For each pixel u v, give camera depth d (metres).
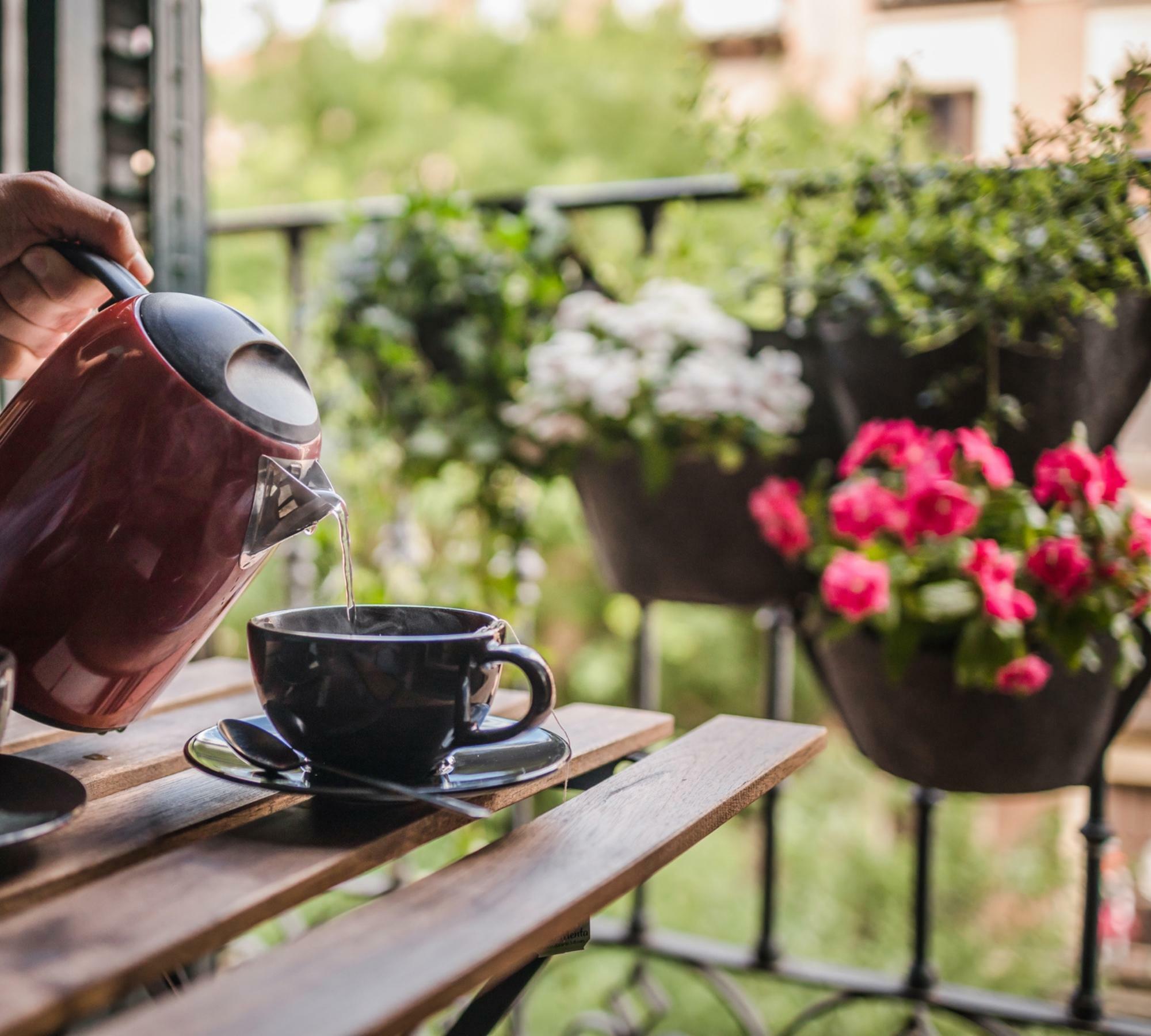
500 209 1.84
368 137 6.50
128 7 1.40
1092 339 1.16
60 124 1.31
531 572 1.82
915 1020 1.44
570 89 6.42
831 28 6.33
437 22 6.62
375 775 0.61
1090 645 1.08
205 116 1.48
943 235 1.22
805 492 1.46
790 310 1.45
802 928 3.40
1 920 0.49
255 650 0.61
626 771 0.69
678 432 1.42
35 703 0.64
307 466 0.65
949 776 1.15
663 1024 3.36
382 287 1.74
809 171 1.39
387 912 0.48
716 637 5.81
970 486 1.16
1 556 0.62
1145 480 1.99
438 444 1.67
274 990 0.41
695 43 6.73
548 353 1.52
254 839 0.56
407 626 0.69
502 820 1.77
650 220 1.74
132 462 0.60
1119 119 1.17
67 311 0.75
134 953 0.44
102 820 0.59
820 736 0.79
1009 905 3.01
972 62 5.60
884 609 1.10
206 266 1.49
